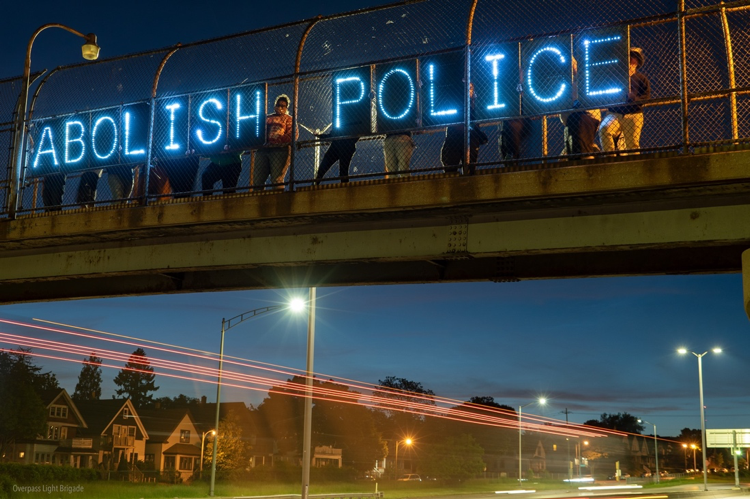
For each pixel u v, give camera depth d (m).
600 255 13.12
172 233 14.47
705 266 12.61
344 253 13.40
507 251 12.38
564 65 12.11
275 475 56.09
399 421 99.56
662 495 52.19
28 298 17.44
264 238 14.02
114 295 16.45
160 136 14.83
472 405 115.50
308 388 23.42
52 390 63.72
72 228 14.59
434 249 12.81
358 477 65.94
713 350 56.53
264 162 14.42
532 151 12.90
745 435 65.38
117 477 48.81
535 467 126.69
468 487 69.12
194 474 53.16
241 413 82.38
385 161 13.32
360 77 13.38
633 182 10.98
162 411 76.69
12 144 15.90
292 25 14.08
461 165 12.22
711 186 10.83
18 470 39.31
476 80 12.61
